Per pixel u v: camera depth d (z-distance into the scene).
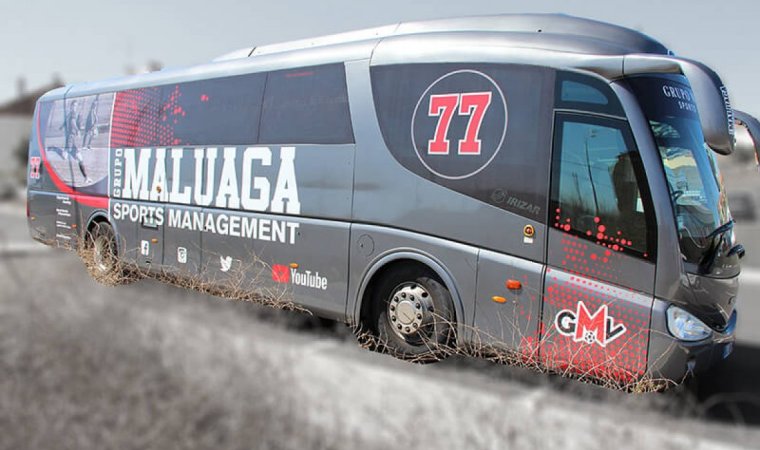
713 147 4.48
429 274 6.00
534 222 5.29
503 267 5.41
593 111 5.12
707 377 6.07
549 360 5.21
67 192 11.04
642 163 4.91
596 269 5.03
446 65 5.90
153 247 8.97
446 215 5.75
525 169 5.36
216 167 7.96
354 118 6.46
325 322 7.32
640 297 4.86
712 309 5.09
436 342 5.88
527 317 5.30
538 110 5.35
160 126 8.95
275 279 7.17
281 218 7.11
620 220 4.95
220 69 8.12
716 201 5.43
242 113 7.69
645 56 4.89
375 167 6.25
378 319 6.37
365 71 6.45
